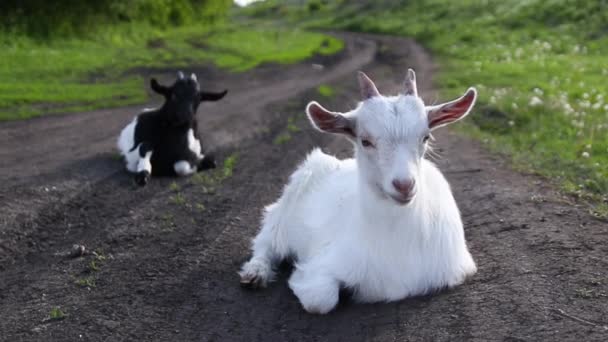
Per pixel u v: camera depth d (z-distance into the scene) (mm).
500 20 10641
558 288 1687
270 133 4090
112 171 3010
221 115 4801
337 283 1729
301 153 3441
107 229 2311
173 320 1759
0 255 2107
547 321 1567
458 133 3721
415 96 1684
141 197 2645
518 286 1712
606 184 2408
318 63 8977
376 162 1643
